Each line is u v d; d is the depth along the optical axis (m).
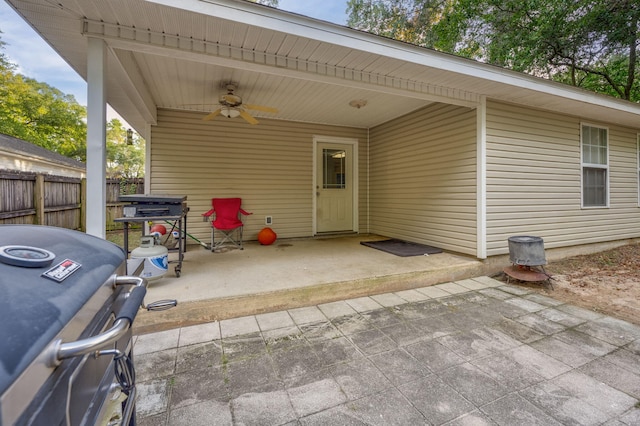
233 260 3.83
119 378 0.96
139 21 2.24
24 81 14.84
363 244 4.97
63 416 0.65
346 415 1.47
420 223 4.88
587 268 4.28
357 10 10.62
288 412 1.49
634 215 5.71
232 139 5.07
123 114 4.42
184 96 4.19
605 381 1.73
